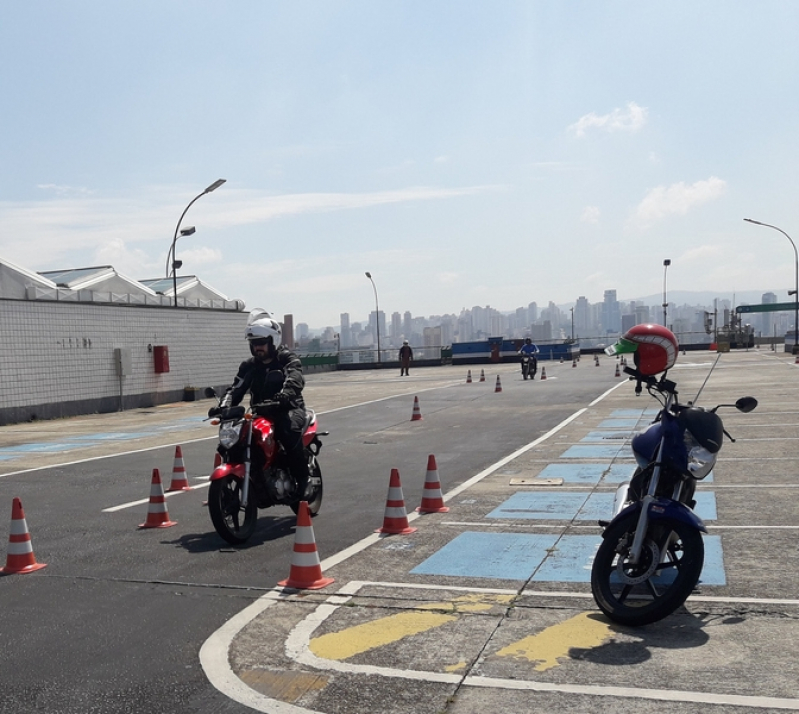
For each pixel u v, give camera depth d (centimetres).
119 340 2820
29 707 442
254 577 684
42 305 2495
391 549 759
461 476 1167
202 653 514
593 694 429
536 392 2736
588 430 1633
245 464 800
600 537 765
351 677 467
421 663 482
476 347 6288
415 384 3609
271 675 476
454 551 740
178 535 855
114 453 1581
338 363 6159
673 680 441
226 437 796
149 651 521
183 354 3175
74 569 733
